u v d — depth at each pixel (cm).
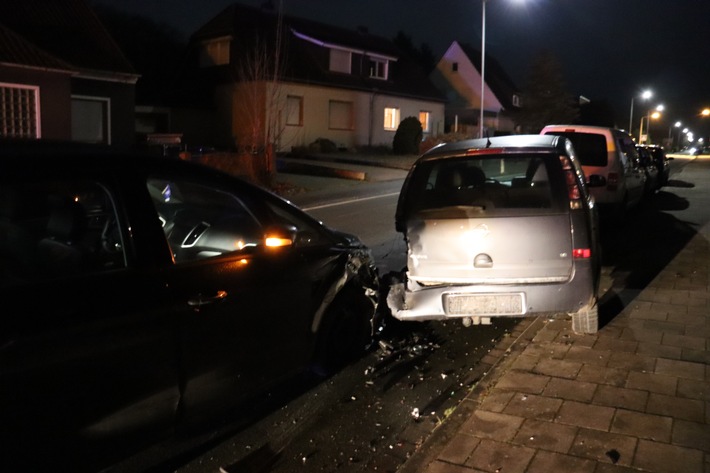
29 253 316
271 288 416
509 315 507
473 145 532
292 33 3441
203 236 440
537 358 495
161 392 346
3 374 276
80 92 2061
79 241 336
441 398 459
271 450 391
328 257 475
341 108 3481
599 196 1062
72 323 302
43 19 2152
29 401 286
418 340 573
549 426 388
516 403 420
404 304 538
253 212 430
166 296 346
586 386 441
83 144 351
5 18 2072
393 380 490
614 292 680
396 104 3834
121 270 334
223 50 3300
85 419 309
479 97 5269
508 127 5522
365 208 1544
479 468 348
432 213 517
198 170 393
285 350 435
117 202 340
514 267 500
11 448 282
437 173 541
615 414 399
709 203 1510
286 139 3175
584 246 495
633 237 1039
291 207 466
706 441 363
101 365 314
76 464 309
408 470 355
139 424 337
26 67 1739
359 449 391
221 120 3269
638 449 357
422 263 521
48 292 302
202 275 371
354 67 3622
